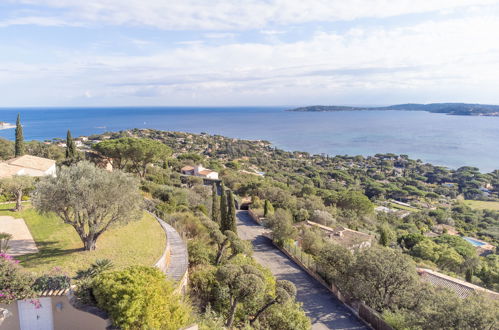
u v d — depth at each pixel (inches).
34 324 367.6
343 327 644.1
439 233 2303.2
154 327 336.2
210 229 813.2
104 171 570.6
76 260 525.0
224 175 2839.6
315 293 804.0
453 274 1143.6
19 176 851.4
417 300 650.8
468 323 454.0
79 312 359.3
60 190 514.3
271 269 951.6
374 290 690.8
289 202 1860.2
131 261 533.3
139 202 588.4
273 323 547.2
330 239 1208.8
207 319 458.9
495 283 1126.4
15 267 377.7
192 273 622.5
